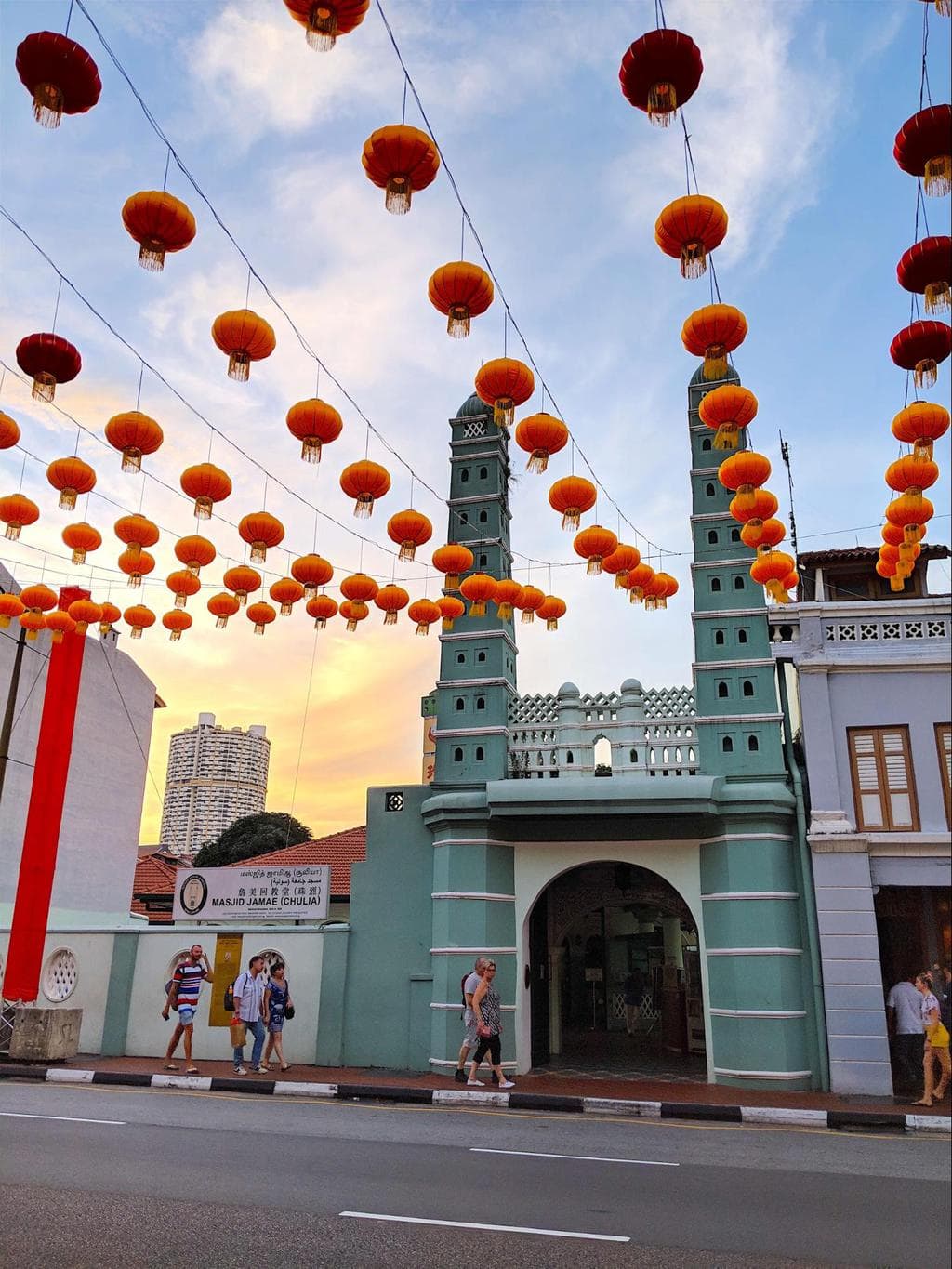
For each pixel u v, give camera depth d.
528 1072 14.08
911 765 13.96
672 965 20.45
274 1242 5.58
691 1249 5.65
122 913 24.12
